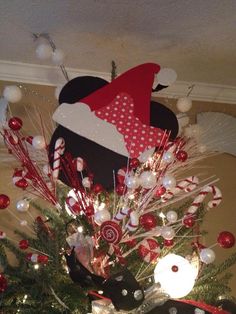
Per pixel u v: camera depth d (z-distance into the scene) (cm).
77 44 131
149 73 111
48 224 125
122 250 106
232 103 171
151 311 95
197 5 109
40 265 103
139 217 96
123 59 141
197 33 124
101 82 111
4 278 102
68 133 108
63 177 107
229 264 113
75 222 105
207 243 161
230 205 166
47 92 152
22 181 105
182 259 93
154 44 131
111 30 122
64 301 100
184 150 112
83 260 94
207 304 101
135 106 109
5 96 110
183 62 144
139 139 107
